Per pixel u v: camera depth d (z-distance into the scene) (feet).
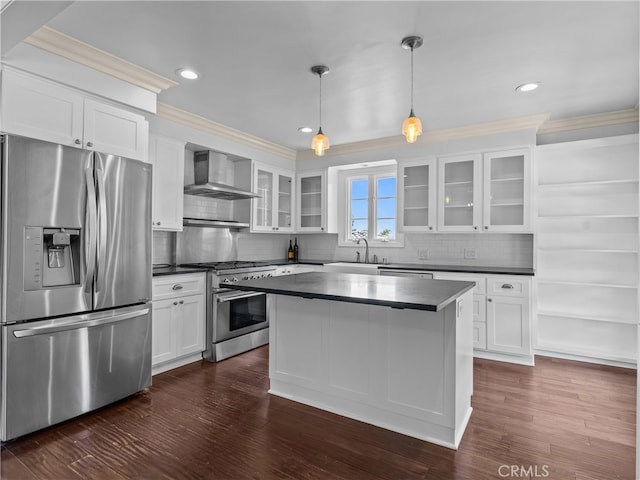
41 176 7.03
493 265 13.30
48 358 7.19
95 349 7.94
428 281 8.22
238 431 7.23
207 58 8.03
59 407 7.34
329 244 17.16
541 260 12.28
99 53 7.75
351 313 7.75
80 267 7.66
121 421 7.61
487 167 12.38
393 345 7.28
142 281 8.91
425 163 13.51
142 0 6.04
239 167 14.82
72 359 7.54
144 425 7.45
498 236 13.24
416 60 8.04
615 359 10.85
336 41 7.29
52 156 7.18
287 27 6.81
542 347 11.83
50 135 7.36
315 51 7.68
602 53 7.70
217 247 14.19
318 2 6.07
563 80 9.04
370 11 6.30
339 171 16.97
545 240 12.26
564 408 8.14
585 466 6.05
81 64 7.78
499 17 6.44
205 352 11.59
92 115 8.08
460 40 7.21
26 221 6.84
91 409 7.86
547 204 12.26
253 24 6.73
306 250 17.71
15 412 6.74
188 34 7.09
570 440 6.84
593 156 11.69
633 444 6.69
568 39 7.16
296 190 16.87
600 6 6.12
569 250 11.32
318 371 8.22
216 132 12.83
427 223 13.60
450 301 6.00
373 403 7.52
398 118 11.93
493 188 12.46
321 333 8.17
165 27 6.86
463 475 5.85
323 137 7.89
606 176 11.55
